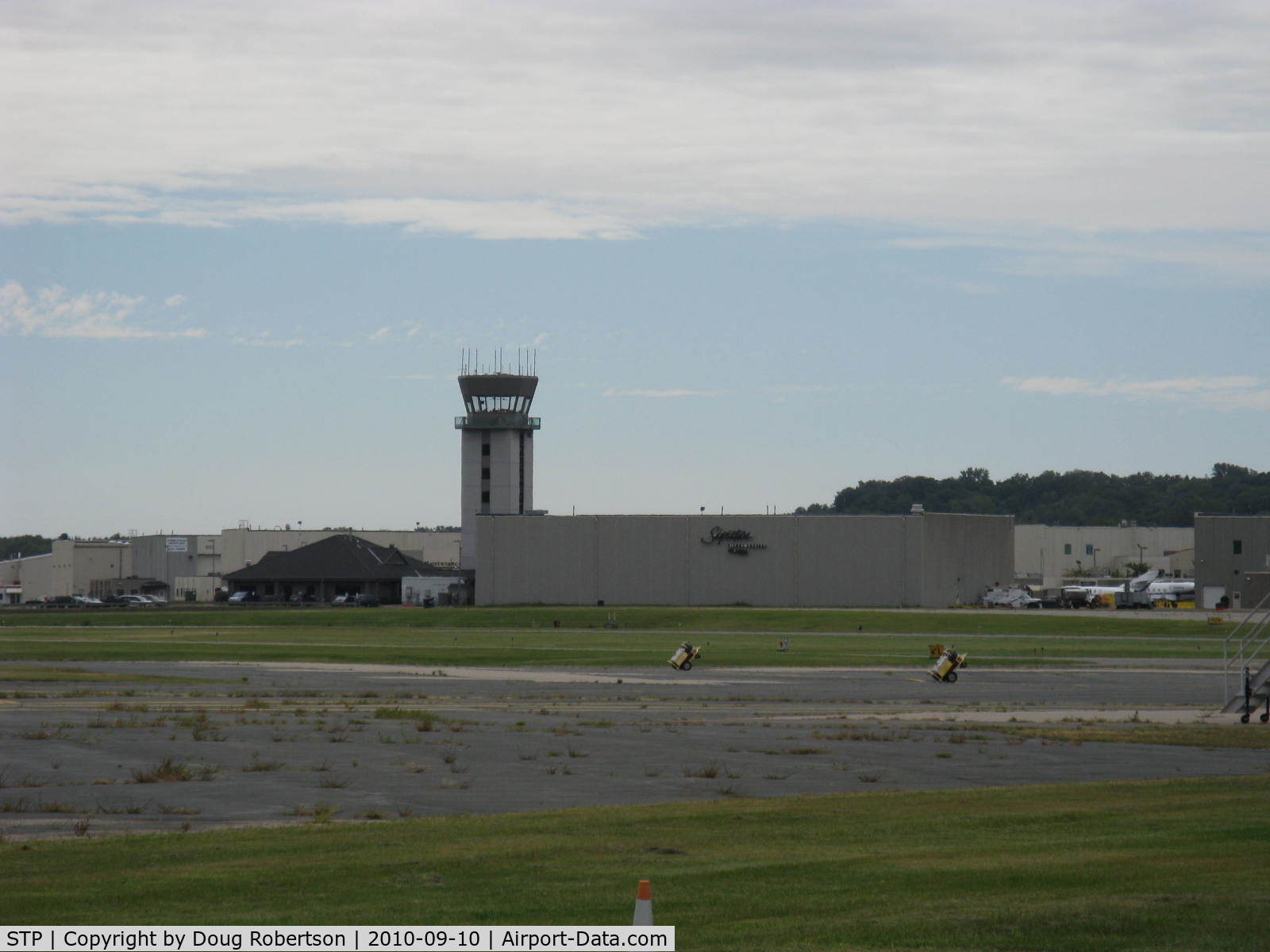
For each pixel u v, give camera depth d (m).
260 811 68.31
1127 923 41.72
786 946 39.34
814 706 144.88
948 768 90.00
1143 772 88.25
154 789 76.00
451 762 90.44
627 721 123.19
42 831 60.69
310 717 123.75
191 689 162.12
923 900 45.22
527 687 171.00
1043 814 65.94
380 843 56.47
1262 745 104.69
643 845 56.28
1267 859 52.78
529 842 56.91
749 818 64.56
